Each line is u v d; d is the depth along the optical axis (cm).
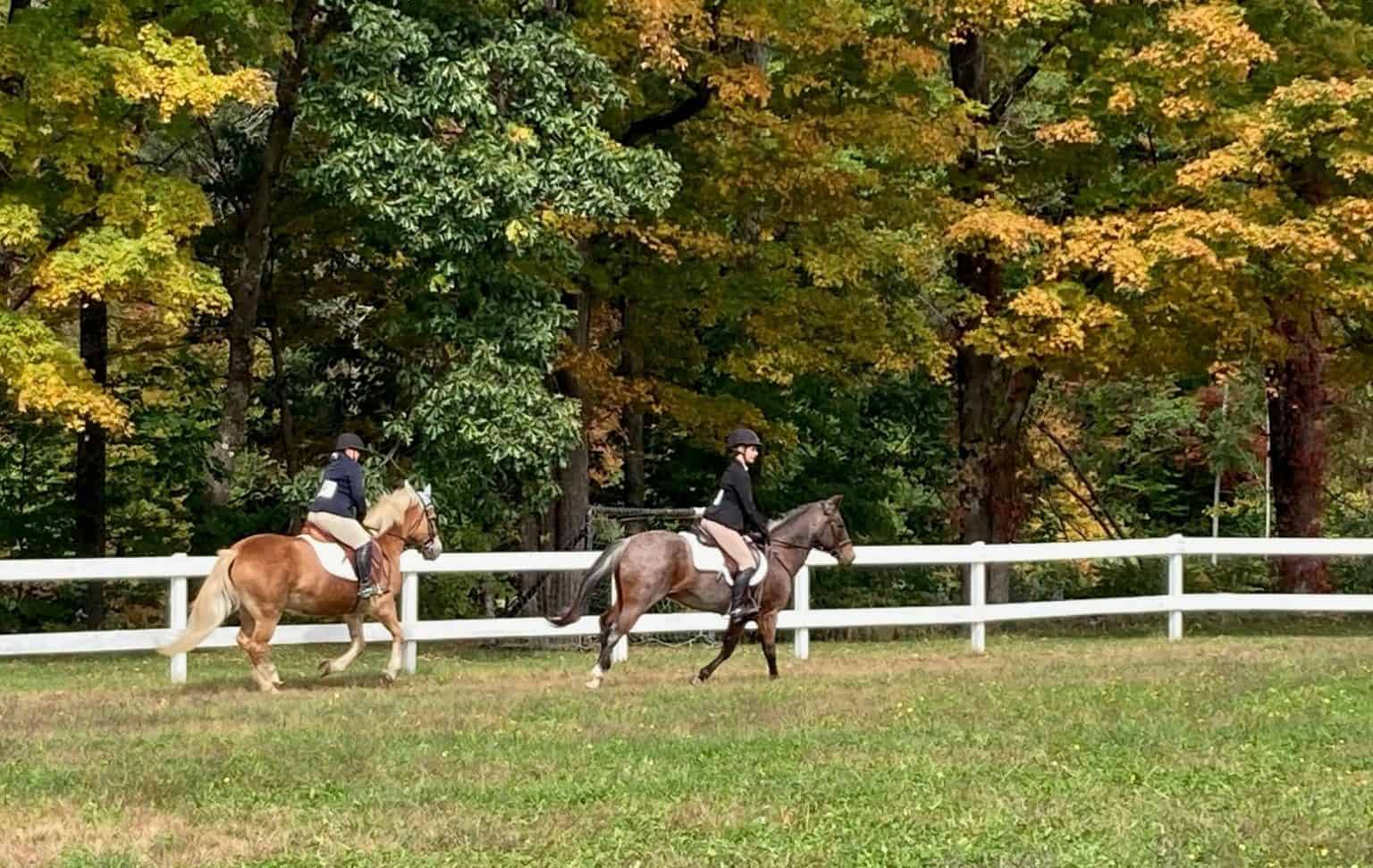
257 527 2834
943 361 2791
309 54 2245
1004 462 3033
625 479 3325
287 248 2956
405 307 2416
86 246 2106
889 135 2628
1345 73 2692
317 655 2236
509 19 2291
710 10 2506
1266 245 2447
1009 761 1241
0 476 2953
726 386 3238
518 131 2223
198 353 3231
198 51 2156
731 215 2791
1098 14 2748
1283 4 2731
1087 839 980
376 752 1274
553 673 1884
